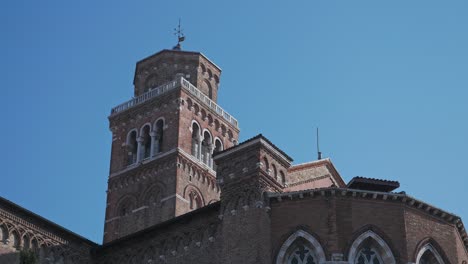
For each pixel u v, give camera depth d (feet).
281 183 184.34
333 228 166.91
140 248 196.95
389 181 179.11
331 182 223.71
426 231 174.29
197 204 269.23
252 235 171.32
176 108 279.28
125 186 275.18
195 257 182.91
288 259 168.86
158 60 302.25
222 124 299.17
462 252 184.85
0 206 183.83
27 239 189.26
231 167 184.24
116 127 292.20
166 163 269.03
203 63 305.73
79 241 203.72
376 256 168.04
